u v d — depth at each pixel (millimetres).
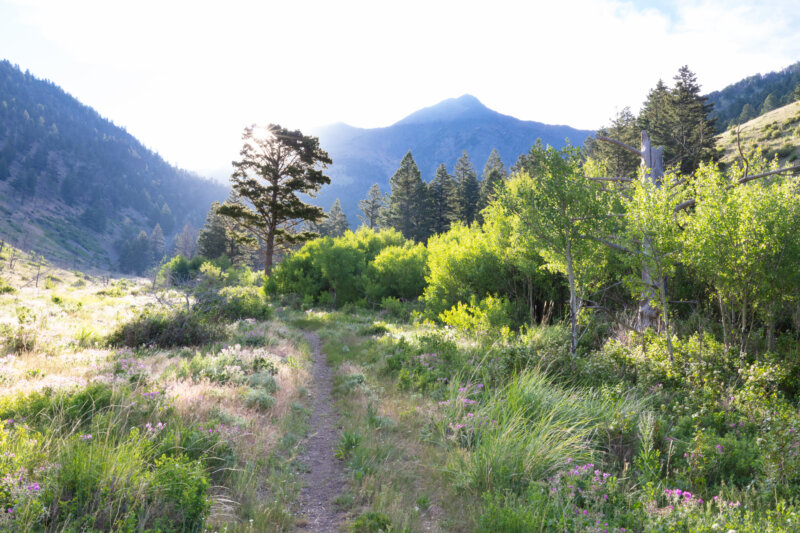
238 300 20297
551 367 9273
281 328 17562
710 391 7316
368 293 29578
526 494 4594
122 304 24281
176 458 4410
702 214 9648
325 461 5914
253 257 80000
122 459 3977
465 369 9750
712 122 35094
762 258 8852
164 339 12273
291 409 7738
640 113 43094
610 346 10219
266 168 35031
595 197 10805
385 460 5754
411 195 64562
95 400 5715
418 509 4457
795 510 3932
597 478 4586
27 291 31828
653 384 8406
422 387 9242
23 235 151000
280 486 4801
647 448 5309
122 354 9766
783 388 7988
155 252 181000
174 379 7902
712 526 3572
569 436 5883
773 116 59094
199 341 12734
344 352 13773
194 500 3635
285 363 11094
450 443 6164
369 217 81000
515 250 15375
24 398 5477
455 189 66188
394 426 7047
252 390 7781
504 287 17969
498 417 6238
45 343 9977
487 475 4895
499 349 10398
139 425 5438
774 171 10781
